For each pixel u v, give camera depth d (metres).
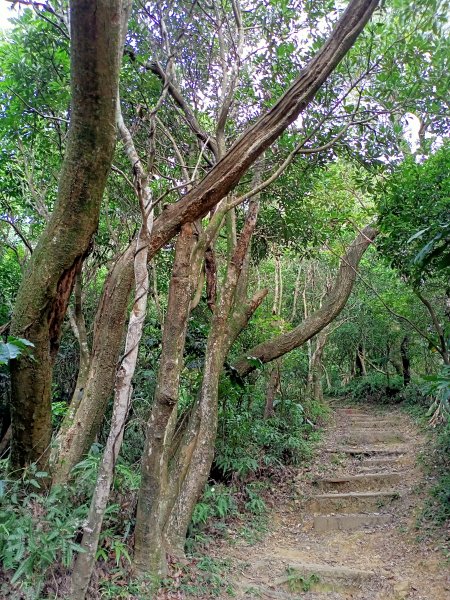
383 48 4.61
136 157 3.12
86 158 2.74
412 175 4.86
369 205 8.71
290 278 13.80
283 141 5.29
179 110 5.48
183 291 3.62
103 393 3.90
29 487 3.32
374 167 5.53
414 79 4.57
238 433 6.67
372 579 4.09
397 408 12.84
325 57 3.51
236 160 3.64
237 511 5.68
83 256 3.09
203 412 4.40
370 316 14.14
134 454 5.50
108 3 2.35
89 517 2.84
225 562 4.27
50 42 4.61
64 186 2.85
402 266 5.64
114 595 3.20
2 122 4.78
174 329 3.55
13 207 6.77
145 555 3.53
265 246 7.49
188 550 4.30
